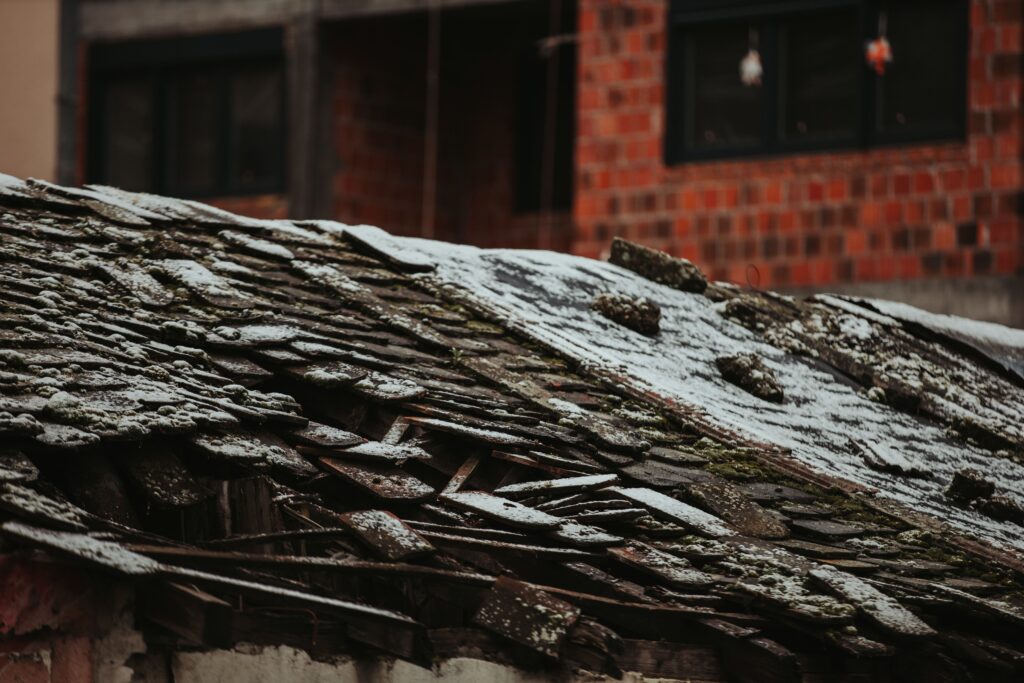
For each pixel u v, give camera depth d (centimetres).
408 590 701
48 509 620
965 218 1908
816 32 2022
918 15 1966
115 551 614
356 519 710
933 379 1156
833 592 734
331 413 829
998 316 1881
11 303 779
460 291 1023
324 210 2392
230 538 681
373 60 2428
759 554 766
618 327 1069
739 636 693
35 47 2311
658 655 695
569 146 2427
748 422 961
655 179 2066
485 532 733
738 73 2056
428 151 2469
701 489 834
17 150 2292
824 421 1020
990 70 1900
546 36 2431
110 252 908
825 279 1970
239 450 725
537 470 816
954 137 1941
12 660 612
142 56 2514
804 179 1989
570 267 1152
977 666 745
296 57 2408
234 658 669
